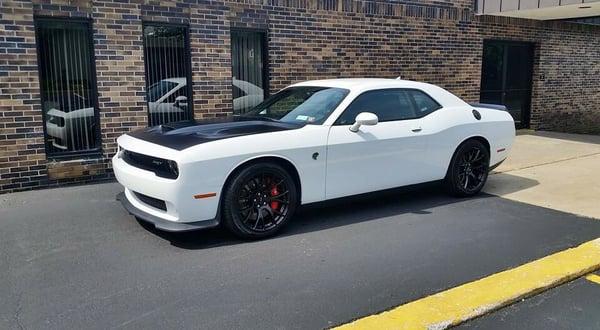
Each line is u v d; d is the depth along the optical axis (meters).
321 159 5.18
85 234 5.09
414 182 6.04
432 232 5.24
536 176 7.94
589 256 4.55
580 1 9.74
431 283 4.02
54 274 4.14
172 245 4.79
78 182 7.28
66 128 7.33
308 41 9.09
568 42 13.50
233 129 5.09
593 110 14.72
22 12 6.60
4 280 4.03
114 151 7.51
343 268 4.29
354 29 9.59
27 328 3.31
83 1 7.03
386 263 4.41
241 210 4.79
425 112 6.16
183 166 4.46
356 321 3.42
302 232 5.18
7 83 6.62
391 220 5.62
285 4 8.75
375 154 5.57
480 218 5.74
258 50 8.82
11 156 6.77
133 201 5.15
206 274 4.14
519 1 10.63
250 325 3.36
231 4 8.22
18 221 5.52
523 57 13.00
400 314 3.52
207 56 8.11
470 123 6.44
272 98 6.39
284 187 5.01
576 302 3.84
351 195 5.52
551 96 13.54
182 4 7.78
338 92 5.70
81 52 7.29
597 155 9.77
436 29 10.75
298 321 3.42
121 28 7.32
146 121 7.70
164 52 7.92
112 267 4.28
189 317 3.46
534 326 3.47
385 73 10.15
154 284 3.96
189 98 8.16
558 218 5.77
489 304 3.67
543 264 4.38
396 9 10.08
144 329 3.30
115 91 7.41
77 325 3.35
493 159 6.79
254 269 4.25
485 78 12.30
